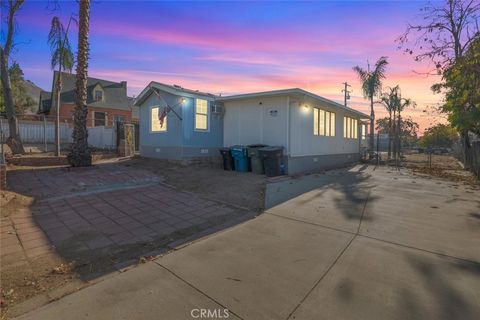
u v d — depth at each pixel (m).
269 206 6.14
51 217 5.35
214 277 3.18
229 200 6.70
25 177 8.55
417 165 16.78
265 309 2.61
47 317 2.51
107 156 14.36
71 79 30.42
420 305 2.63
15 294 2.88
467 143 14.92
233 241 4.22
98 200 6.54
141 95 13.29
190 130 11.90
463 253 3.75
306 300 2.73
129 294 2.86
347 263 3.49
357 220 5.16
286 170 11.12
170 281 3.10
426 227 4.76
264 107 11.89
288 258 3.64
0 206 5.55
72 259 3.68
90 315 2.53
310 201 6.57
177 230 4.75
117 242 4.24
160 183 8.52
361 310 2.57
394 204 6.30
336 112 15.42
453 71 9.22
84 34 10.20
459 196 7.16
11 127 14.16
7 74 14.17
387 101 20.86
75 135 10.29
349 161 17.66
